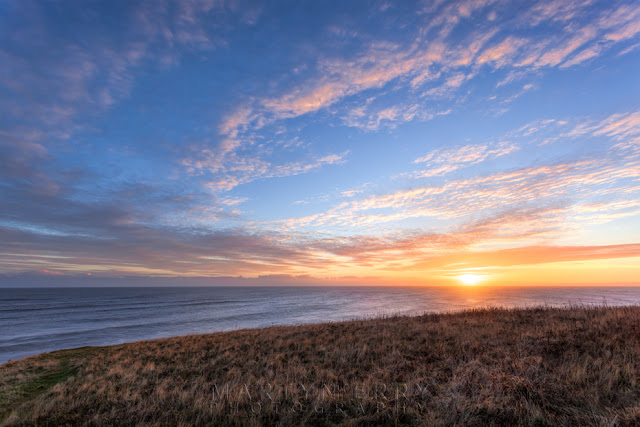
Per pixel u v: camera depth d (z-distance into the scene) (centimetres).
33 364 1490
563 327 1159
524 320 1515
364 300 11250
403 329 1561
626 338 912
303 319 5672
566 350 865
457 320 1728
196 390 833
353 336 1479
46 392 967
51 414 723
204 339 1828
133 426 609
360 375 860
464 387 609
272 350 1323
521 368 667
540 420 459
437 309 6688
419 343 1198
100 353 1666
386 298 12288
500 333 1220
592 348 846
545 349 890
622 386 562
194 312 7256
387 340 1302
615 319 1220
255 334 1881
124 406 738
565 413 484
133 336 4056
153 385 927
